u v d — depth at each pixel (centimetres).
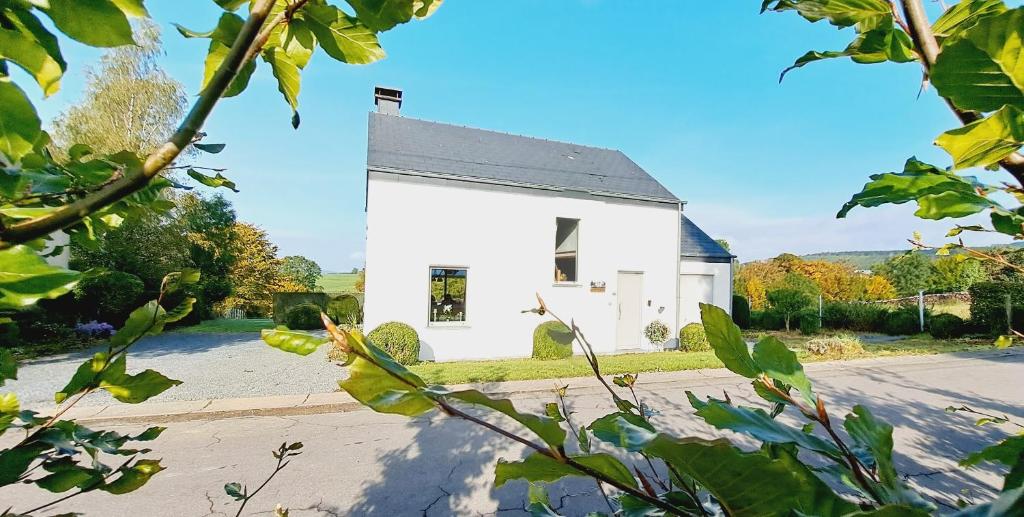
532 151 1284
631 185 1236
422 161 1020
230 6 54
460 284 1035
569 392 648
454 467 399
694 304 1318
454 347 973
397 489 359
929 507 48
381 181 927
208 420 527
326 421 525
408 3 57
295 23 60
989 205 59
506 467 50
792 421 489
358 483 369
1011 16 36
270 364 873
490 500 343
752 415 54
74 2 44
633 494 51
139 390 70
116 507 326
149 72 1411
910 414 557
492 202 1014
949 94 40
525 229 1045
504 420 538
